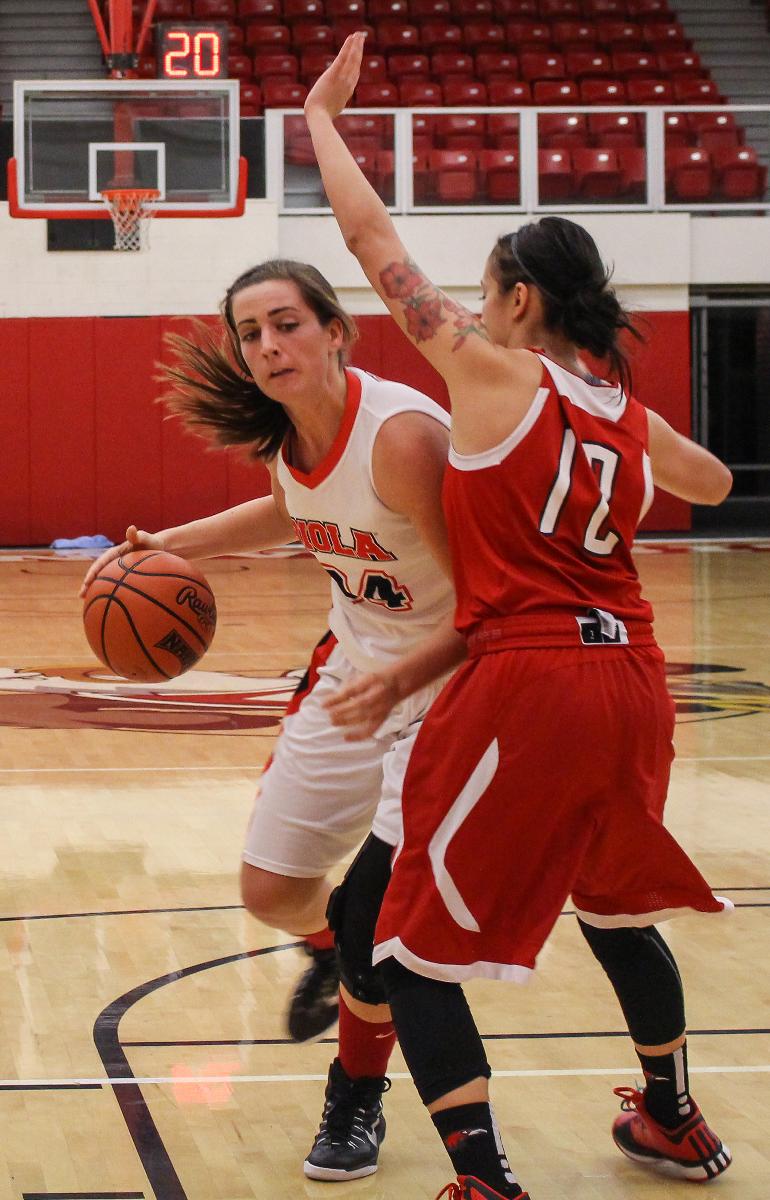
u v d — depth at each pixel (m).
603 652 4.25
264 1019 6.17
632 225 33.88
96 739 12.85
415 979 4.23
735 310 35.88
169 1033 6.01
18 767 11.69
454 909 4.16
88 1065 5.67
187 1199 4.57
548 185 33.62
